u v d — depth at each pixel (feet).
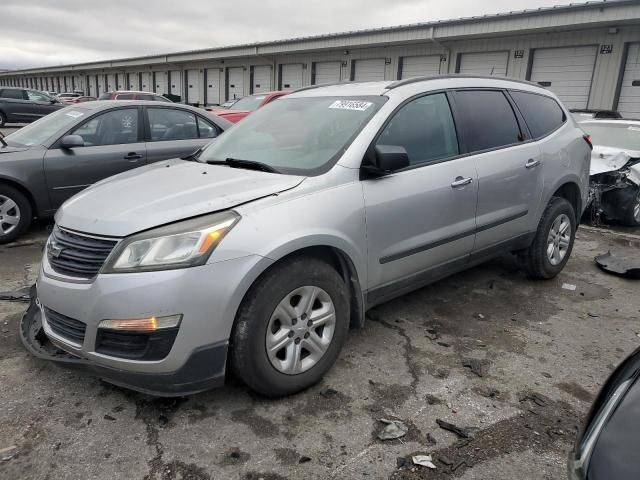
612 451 4.85
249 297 8.74
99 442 8.30
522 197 14.28
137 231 8.41
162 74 128.06
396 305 14.06
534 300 14.76
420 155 11.80
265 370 8.96
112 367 8.34
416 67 68.95
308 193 9.64
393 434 8.59
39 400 9.37
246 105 46.78
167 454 8.06
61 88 201.67
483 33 57.26
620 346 12.09
